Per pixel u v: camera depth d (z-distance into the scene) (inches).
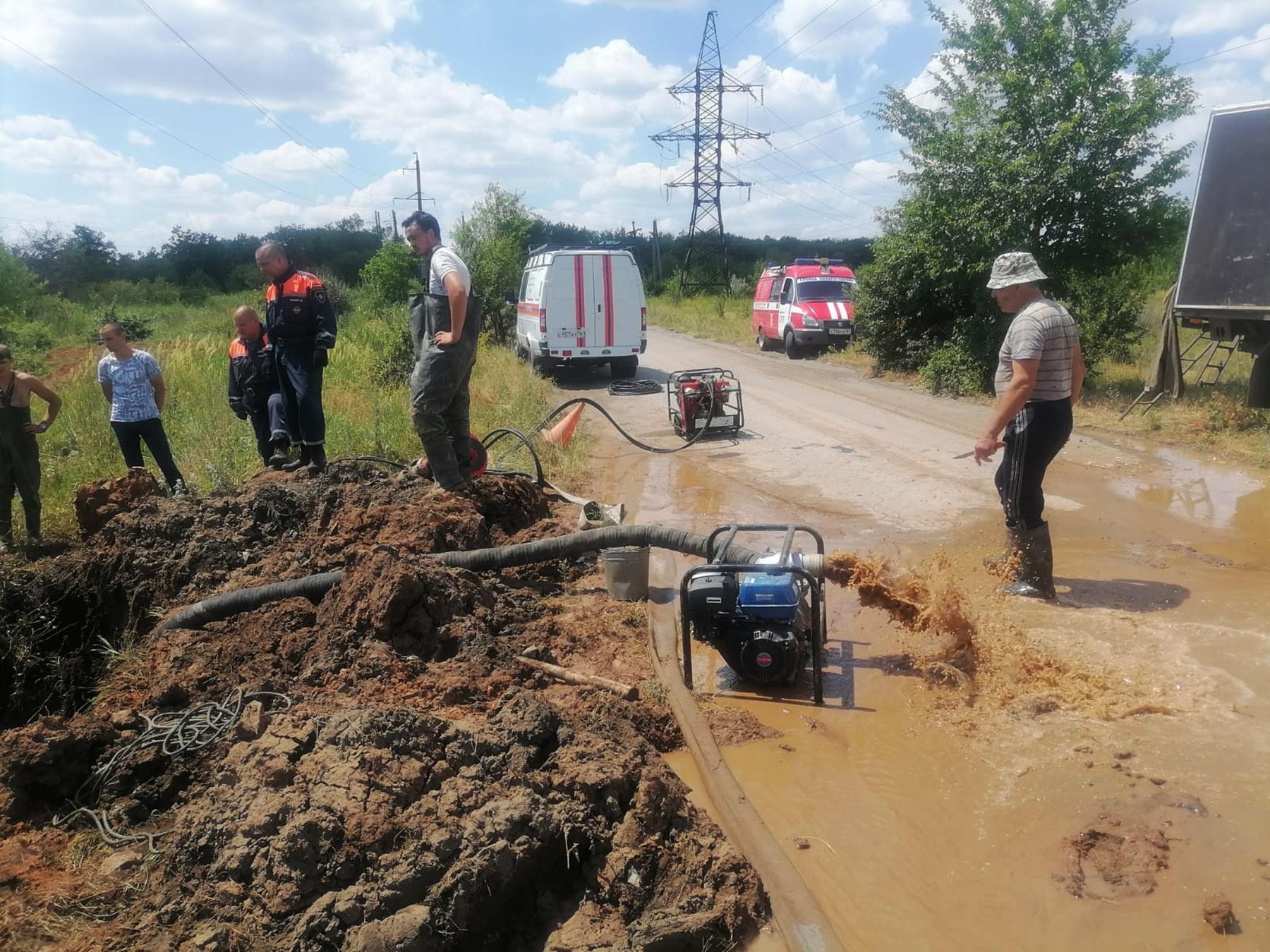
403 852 123.0
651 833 134.0
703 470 398.9
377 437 398.9
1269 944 115.1
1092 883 128.0
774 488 360.5
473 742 145.0
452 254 273.1
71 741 157.8
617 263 709.9
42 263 1930.4
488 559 240.5
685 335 1214.3
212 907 121.3
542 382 631.8
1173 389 472.4
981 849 137.0
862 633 218.1
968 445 431.8
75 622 255.3
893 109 613.0
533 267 767.7
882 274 680.4
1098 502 326.0
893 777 156.9
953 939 119.9
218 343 707.4
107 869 134.8
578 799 137.2
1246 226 420.8
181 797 152.3
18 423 301.1
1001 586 239.8
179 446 407.5
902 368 696.4
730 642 188.5
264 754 143.7
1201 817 138.3
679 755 168.7
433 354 273.1
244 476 358.6
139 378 333.1
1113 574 250.5
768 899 126.1
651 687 188.5
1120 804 143.1
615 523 275.9
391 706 169.2
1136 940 117.6
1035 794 148.6
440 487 285.0
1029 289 224.2
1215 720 166.6
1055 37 543.8
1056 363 219.6
